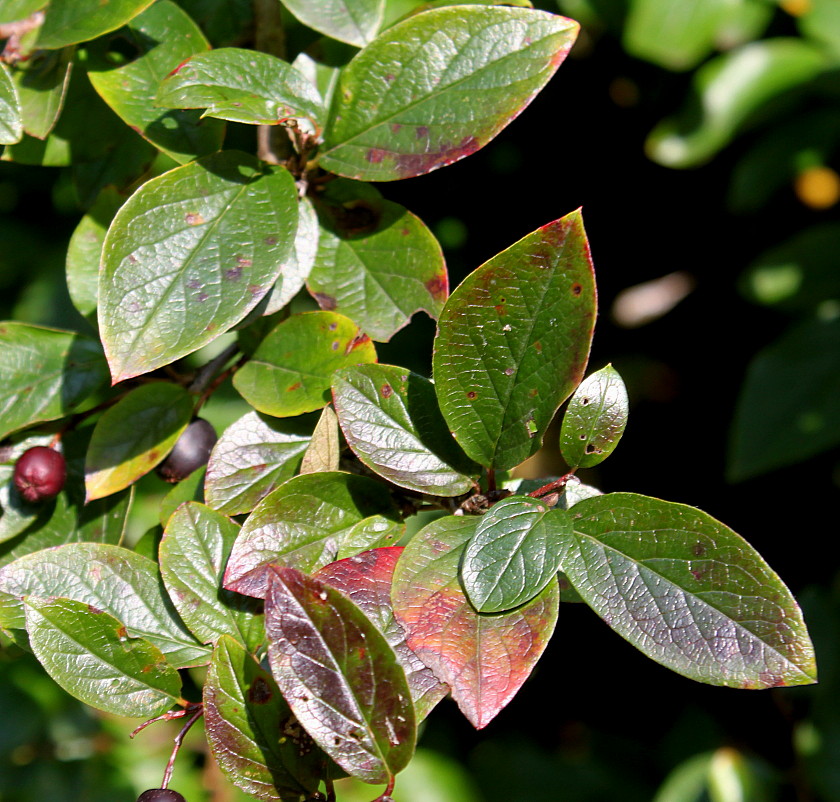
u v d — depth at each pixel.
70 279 0.55
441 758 0.82
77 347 0.54
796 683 0.47
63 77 0.54
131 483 0.53
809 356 0.76
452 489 0.50
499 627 0.48
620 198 0.90
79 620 0.49
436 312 0.53
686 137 0.74
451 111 0.51
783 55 0.72
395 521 0.50
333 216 0.53
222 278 0.50
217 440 0.53
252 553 0.50
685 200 0.90
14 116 0.52
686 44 0.71
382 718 0.47
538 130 0.87
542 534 0.48
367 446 0.50
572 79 0.84
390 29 0.51
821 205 0.86
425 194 0.87
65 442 0.54
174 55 0.54
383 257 0.53
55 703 0.74
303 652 0.47
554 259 0.48
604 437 0.49
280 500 0.50
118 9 0.53
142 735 0.75
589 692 0.98
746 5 0.71
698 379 0.99
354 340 0.52
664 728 0.95
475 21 0.51
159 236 0.50
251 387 0.52
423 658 0.47
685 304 0.97
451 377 0.49
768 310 0.94
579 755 0.95
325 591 0.47
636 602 0.48
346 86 0.52
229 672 0.48
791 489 0.95
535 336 0.49
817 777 0.77
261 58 0.51
